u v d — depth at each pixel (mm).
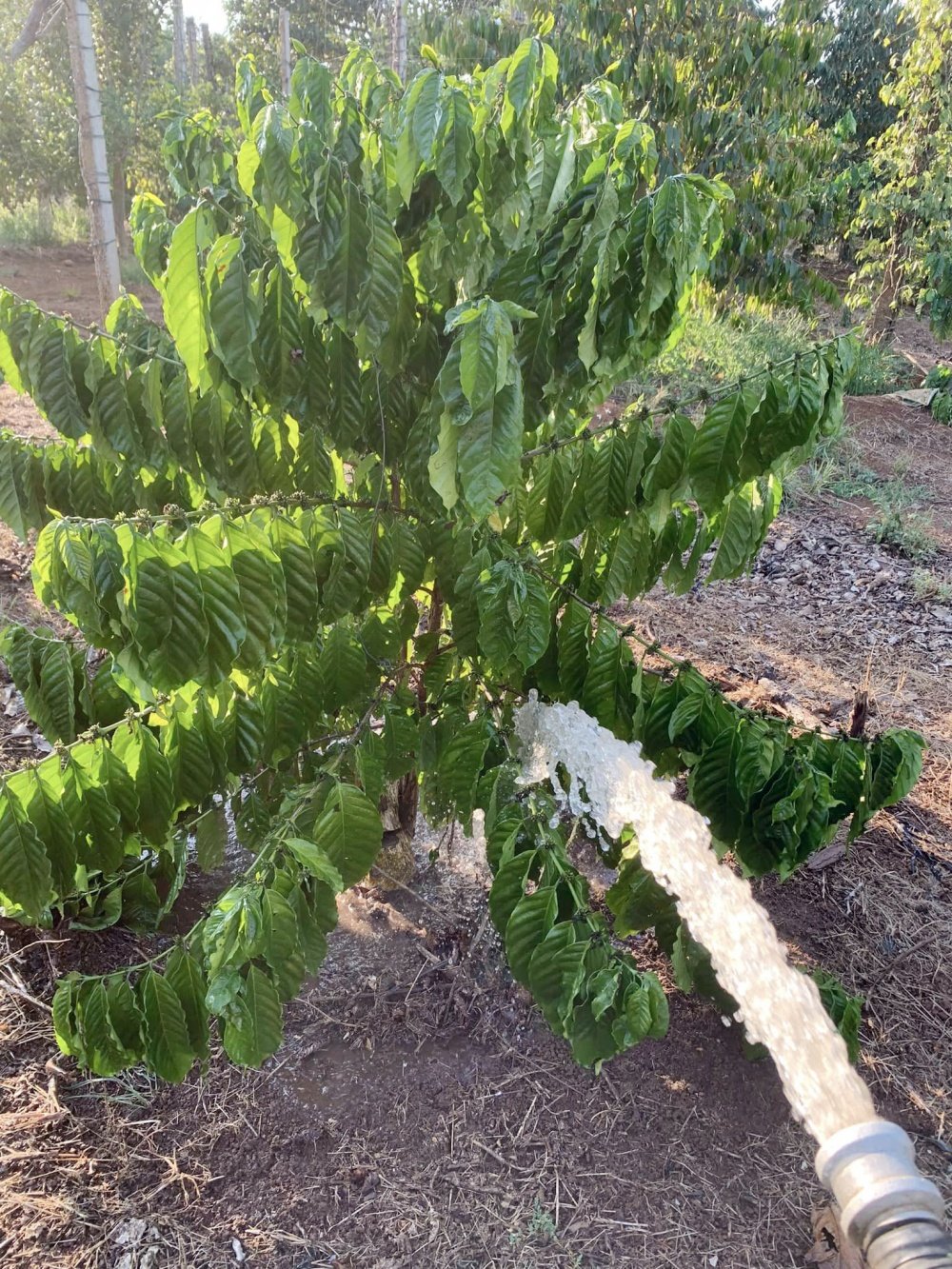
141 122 11523
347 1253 1921
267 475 1827
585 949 1678
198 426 1706
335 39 15945
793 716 3836
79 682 1989
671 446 1724
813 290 7625
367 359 1750
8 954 2463
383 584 1789
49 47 10891
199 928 1834
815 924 2902
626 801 1809
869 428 8289
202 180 1964
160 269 2037
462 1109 2230
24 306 1654
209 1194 2006
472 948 2600
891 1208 897
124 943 2543
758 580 5414
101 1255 1873
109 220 6477
